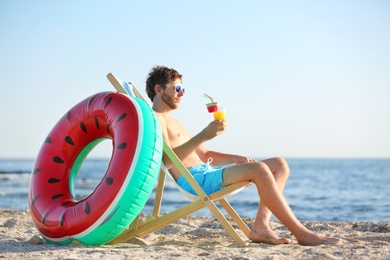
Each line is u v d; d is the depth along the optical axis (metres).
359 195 20.73
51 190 4.02
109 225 3.66
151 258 3.30
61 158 4.13
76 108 4.19
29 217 6.75
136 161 3.64
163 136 4.00
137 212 3.72
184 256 3.39
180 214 3.92
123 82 4.29
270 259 3.20
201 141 3.91
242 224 4.12
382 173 48.25
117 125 3.83
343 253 3.39
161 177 4.30
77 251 3.54
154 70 4.27
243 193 21.75
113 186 3.62
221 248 3.73
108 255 3.39
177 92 4.20
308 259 3.20
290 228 3.83
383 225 5.41
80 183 29.47
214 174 3.91
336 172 52.59
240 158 4.30
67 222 3.75
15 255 3.44
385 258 3.22
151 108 3.99
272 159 4.04
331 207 15.66
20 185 27.28
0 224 5.65
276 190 3.77
